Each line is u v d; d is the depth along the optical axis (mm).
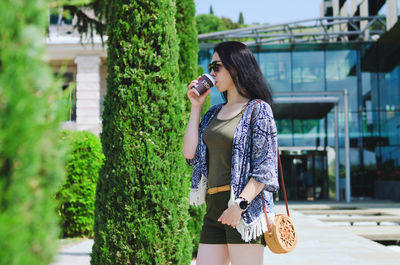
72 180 8305
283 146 23281
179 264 3156
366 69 23094
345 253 6359
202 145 2318
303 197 23938
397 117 22906
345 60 23156
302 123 23344
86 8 4789
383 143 22969
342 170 23391
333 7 31375
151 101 3191
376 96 23047
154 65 3230
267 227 2111
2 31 792
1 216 734
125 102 3164
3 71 786
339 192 22484
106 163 3188
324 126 23281
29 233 801
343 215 14547
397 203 19625
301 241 7684
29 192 800
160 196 3094
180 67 6223
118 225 3059
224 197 2172
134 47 3223
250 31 22531
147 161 3096
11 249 737
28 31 822
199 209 5949
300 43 23078
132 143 3111
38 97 833
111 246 3062
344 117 21219
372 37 23547
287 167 24250
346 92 21203
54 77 897
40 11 861
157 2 3307
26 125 784
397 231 9109
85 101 16094
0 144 753
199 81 2400
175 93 3334
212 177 2234
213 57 2402
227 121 2248
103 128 3271
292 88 23156
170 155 3205
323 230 9344
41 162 836
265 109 2170
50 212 853
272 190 2096
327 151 23750
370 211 14562
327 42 23047
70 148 937
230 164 2191
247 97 2277
